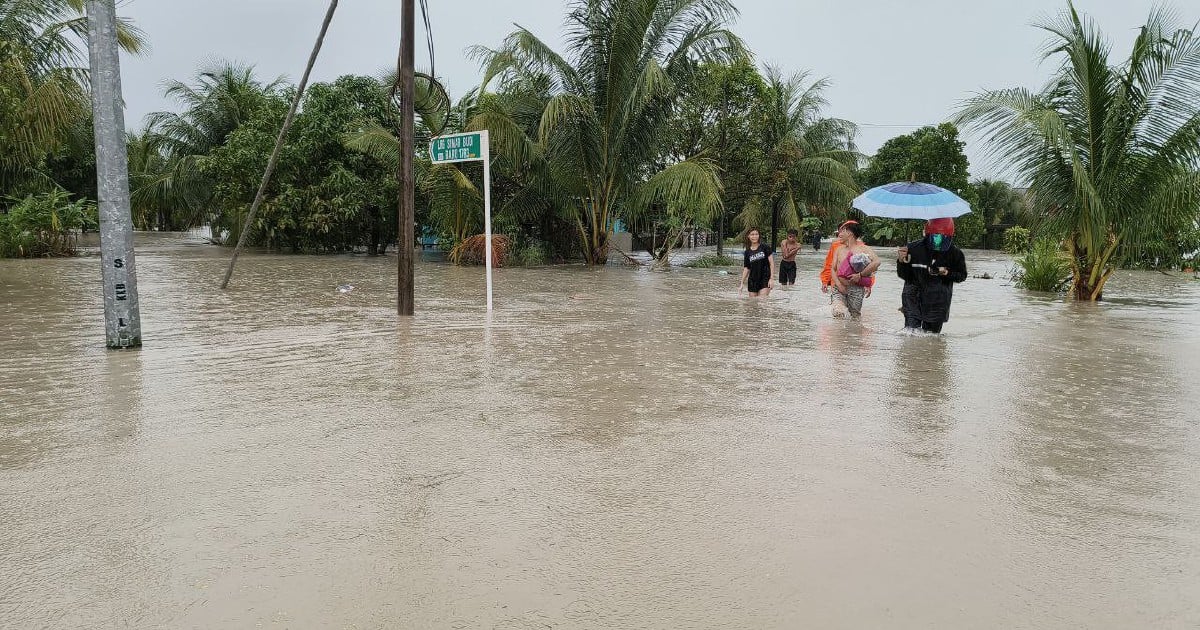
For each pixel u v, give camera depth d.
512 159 23.38
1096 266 14.97
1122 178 14.27
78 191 37.22
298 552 3.02
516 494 3.66
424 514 3.40
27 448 4.25
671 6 23.22
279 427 4.71
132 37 21.08
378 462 4.09
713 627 2.52
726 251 38.34
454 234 25.09
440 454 4.23
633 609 2.63
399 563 2.94
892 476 3.97
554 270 22.12
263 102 34.69
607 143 24.16
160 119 38.56
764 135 27.64
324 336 8.48
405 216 10.38
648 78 21.53
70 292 12.76
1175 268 24.70
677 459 4.20
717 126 26.14
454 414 5.10
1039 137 14.24
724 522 3.36
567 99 22.12
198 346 7.72
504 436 4.59
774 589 2.77
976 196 49.66
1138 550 3.12
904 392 5.95
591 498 3.62
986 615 2.61
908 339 8.88
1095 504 3.61
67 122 20.42
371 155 27.42
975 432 4.82
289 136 29.44
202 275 17.27
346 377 6.25
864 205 9.66
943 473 4.03
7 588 2.72
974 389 6.10
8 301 11.42
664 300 13.42
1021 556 3.06
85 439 4.42
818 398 5.70
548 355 7.40
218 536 3.15
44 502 3.48
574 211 25.50
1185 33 13.45
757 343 8.40
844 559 3.01
